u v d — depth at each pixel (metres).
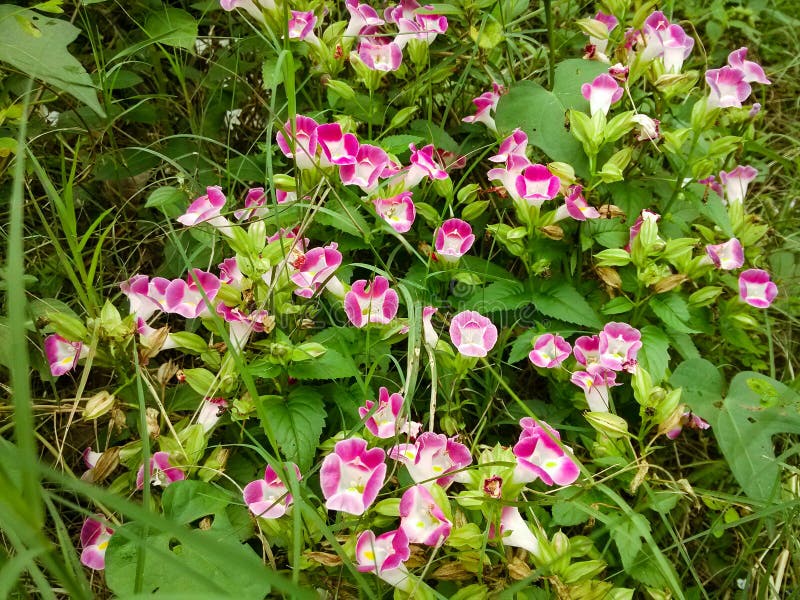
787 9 0.74
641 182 0.44
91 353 0.32
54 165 0.46
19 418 0.18
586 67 0.43
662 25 0.41
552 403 0.41
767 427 0.37
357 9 0.44
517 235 0.40
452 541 0.29
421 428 0.37
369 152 0.38
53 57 0.37
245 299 0.34
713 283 0.45
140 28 0.46
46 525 0.36
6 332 0.34
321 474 0.28
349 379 0.38
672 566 0.33
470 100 0.50
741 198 0.48
